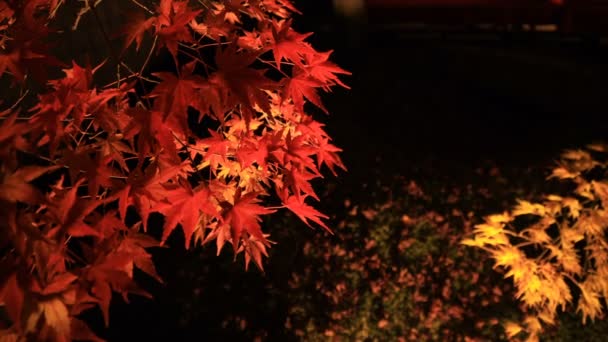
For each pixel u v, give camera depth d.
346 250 4.67
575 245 4.56
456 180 5.39
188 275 4.47
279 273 4.49
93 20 4.15
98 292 1.31
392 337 4.07
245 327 4.17
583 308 3.61
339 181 5.38
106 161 1.46
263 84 1.43
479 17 8.24
